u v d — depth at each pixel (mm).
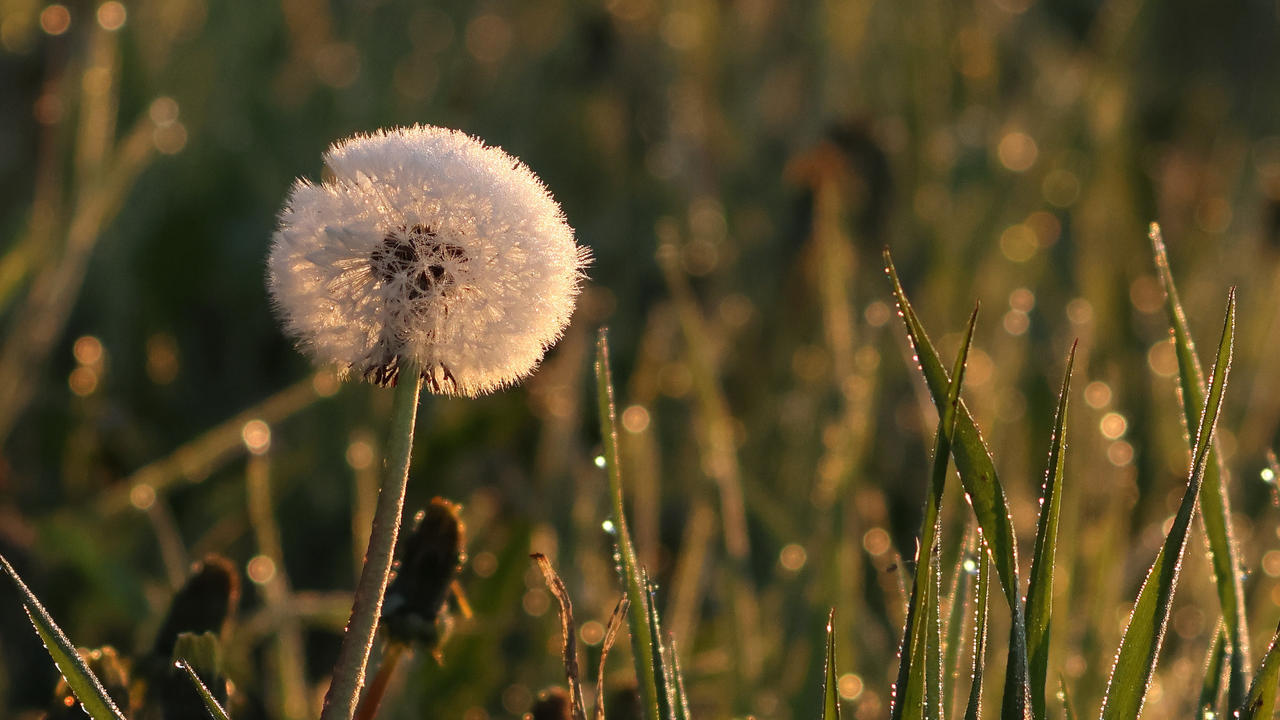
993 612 859
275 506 1119
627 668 869
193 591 642
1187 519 586
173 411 1373
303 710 785
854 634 837
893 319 1283
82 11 1309
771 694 831
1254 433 1245
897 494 1187
